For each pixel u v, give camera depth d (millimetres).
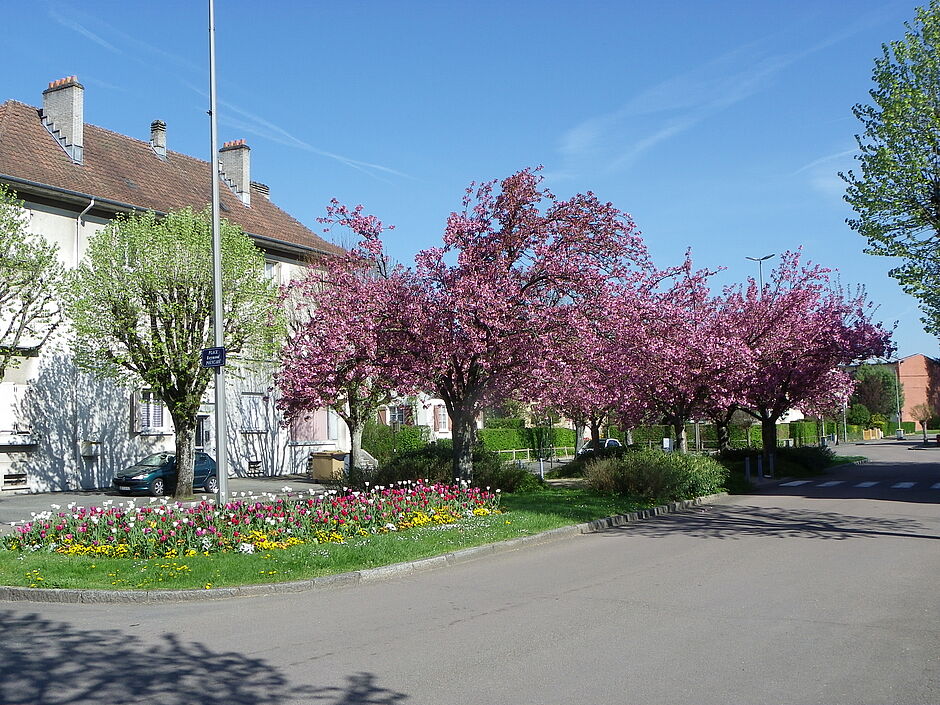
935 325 18906
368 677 6184
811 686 5828
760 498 21859
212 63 15312
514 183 18094
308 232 38906
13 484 25500
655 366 24094
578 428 43344
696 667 6289
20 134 28328
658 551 12469
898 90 18031
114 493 26062
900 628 7457
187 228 22859
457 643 7145
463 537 13008
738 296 29125
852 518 16703
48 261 20469
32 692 5918
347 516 13391
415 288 17875
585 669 6277
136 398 29219
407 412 40125
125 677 6285
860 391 89188
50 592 9555
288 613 8617
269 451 35656
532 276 18219
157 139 35062
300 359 18844
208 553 11367
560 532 14383
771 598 8773
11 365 20469
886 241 18719
